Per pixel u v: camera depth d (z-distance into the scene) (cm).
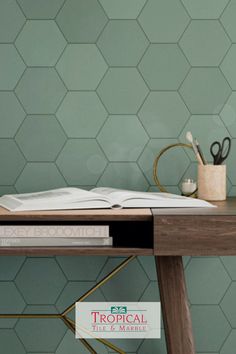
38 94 220
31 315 206
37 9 218
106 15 219
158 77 221
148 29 219
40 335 228
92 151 222
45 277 227
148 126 221
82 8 219
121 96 221
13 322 228
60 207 171
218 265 226
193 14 219
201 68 220
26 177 222
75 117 221
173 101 221
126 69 220
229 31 220
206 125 221
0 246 166
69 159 222
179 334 182
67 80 220
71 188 200
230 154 221
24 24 219
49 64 220
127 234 187
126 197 177
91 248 164
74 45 219
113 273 207
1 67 219
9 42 219
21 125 221
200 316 227
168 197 186
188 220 161
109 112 221
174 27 219
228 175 222
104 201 174
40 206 170
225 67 220
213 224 161
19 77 220
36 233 166
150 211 169
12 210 168
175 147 221
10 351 228
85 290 227
